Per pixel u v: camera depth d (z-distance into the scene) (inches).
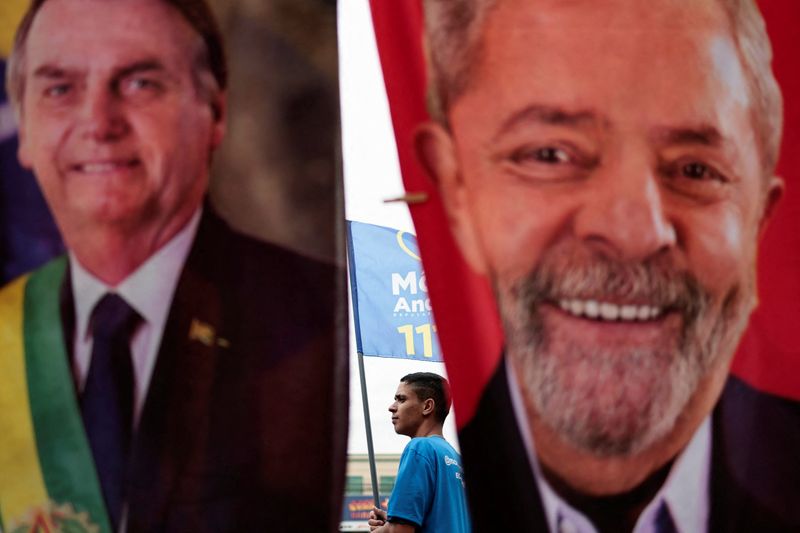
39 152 130.0
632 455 137.4
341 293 132.3
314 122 133.8
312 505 128.5
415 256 310.8
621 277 138.3
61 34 131.0
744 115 144.1
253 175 132.6
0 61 130.0
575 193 138.0
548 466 134.2
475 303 134.6
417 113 136.6
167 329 130.0
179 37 132.5
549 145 138.2
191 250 131.3
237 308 131.0
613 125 139.6
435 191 135.9
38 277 129.2
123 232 130.3
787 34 146.1
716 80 143.2
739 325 142.4
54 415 127.7
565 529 134.4
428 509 189.6
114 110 131.0
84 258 130.0
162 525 126.4
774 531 139.8
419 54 137.3
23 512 126.1
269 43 133.9
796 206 144.6
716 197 142.1
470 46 138.1
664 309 139.6
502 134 137.6
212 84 132.6
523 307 135.9
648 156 140.1
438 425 203.5
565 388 136.2
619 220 138.7
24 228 129.5
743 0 145.4
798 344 142.9
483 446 132.0
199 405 129.0
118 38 131.5
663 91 141.3
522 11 139.3
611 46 140.3
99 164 130.5
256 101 133.1
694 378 140.3
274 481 128.4
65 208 130.1
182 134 131.8
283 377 130.3
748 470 140.6
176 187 131.6
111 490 126.9
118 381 128.8
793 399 142.3
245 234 131.9
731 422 141.0
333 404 130.7
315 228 132.8
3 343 128.1
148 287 130.3
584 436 136.0
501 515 131.5
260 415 129.6
